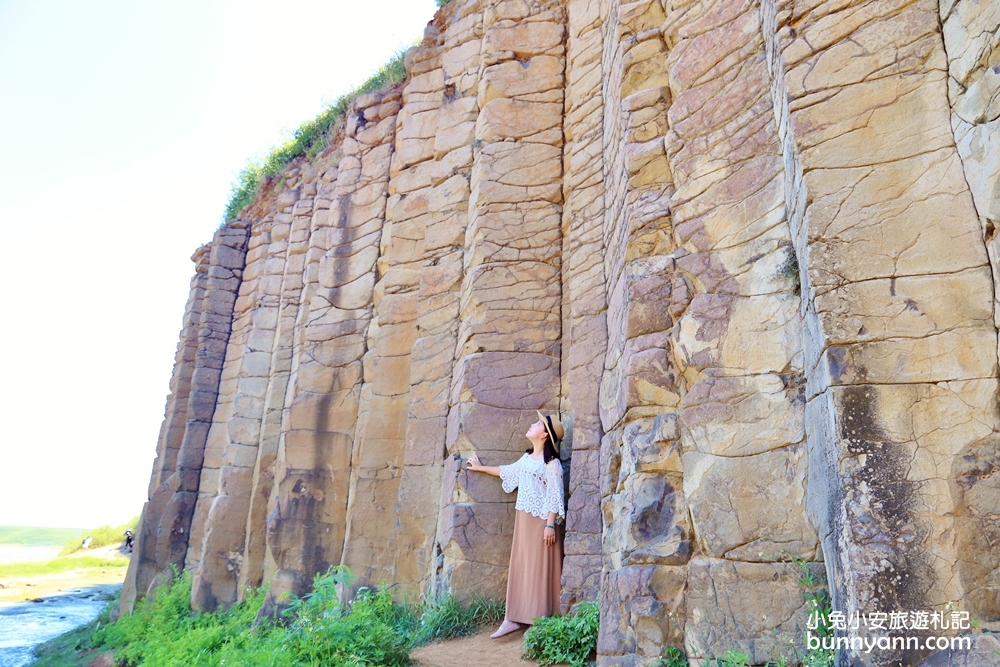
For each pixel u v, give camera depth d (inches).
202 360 721.0
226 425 680.4
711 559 161.2
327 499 448.1
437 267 397.7
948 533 117.8
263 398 627.2
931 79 141.8
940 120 138.9
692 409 175.9
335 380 475.2
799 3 162.6
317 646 229.3
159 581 642.8
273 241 690.2
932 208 135.1
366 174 525.3
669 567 167.6
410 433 371.2
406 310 430.6
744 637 150.7
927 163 138.0
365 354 469.7
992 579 113.7
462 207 399.9
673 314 193.0
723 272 184.4
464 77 436.8
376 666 227.0
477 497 302.8
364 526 389.1
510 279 340.5
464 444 316.2
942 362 126.6
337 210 530.6
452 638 269.3
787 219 171.8
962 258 130.3
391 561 375.2
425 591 329.1
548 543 261.9
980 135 130.1
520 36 387.2
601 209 303.3
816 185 146.4
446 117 433.4
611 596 188.7
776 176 177.3
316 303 508.1
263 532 550.6
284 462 462.3
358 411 461.1
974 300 127.5
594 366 276.7
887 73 146.6
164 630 502.0
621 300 227.1
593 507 255.9
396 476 395.2
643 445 184.9
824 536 135.8
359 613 256.2
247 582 539.5
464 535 296.8
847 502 124.6
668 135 215.0
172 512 665.6
